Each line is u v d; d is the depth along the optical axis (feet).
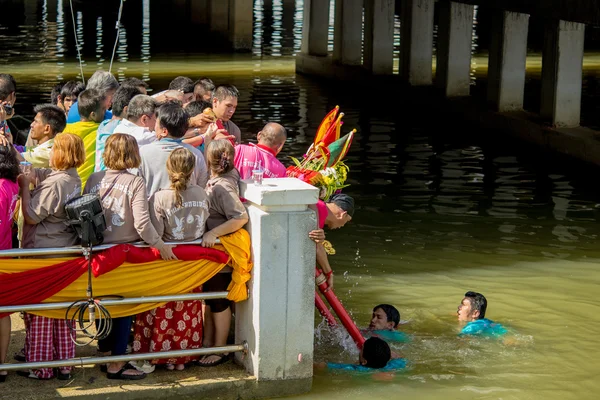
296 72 255.29
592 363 69.62
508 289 87.30
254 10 409.69
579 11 148.15
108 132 65.36
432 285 87.97
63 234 55.67
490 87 178.81
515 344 72.90
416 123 186.50
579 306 83.05
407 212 117.29
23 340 62.90
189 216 57.21
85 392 55.16
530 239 105.70
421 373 66.08
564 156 152.66
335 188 67.92
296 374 59.93
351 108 200.64
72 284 55.26
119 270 56.08
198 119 68.33
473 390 63.26
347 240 103.76
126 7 401.49
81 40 302.04
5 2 401.29
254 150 66.80
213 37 314.35
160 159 60.18
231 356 62.28
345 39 237.86
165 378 58.03
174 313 58.54
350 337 71.51
